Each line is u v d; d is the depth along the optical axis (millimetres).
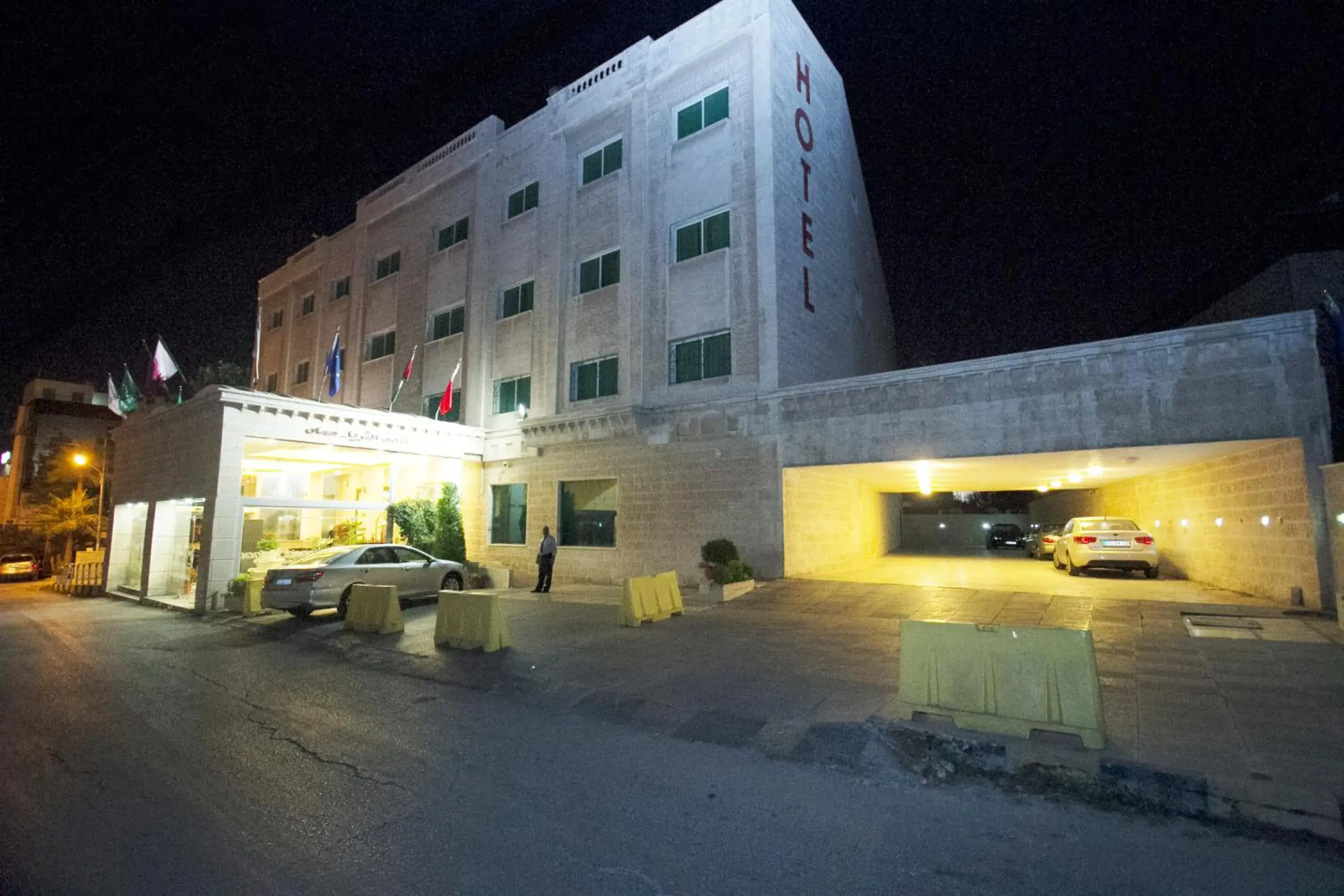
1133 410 11922
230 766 5695
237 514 16750
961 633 5973
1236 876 3793
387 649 10664
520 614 13430
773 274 17000
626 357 19484
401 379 26641
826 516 18594
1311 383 10617
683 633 10906
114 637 13117
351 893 3645
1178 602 11516
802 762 5633
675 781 5277
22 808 4828
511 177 24109
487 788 5164
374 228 30172
